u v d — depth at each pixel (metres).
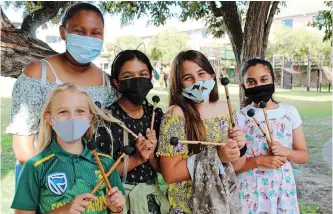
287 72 23.80
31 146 1.97
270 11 5.07
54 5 4.43
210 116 2.09
